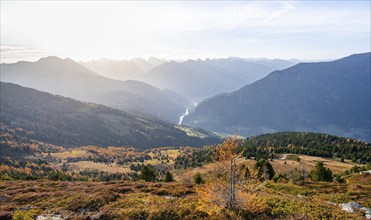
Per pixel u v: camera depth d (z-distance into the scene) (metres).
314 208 21.80
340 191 41.16
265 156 138.50
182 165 176.50
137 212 21.50
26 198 30.28
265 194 29.30
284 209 20.94
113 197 28.22
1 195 32.69
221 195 20.88
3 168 160.88
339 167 115.12
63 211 24.78
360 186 42.25
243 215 19.41
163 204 23.97
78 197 28.09
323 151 168.88
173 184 37.03
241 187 21.23
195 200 24.52
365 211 24.81
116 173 177.00
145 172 73.75
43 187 38.09
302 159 140.12
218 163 21.25
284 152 174.00
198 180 58.66
